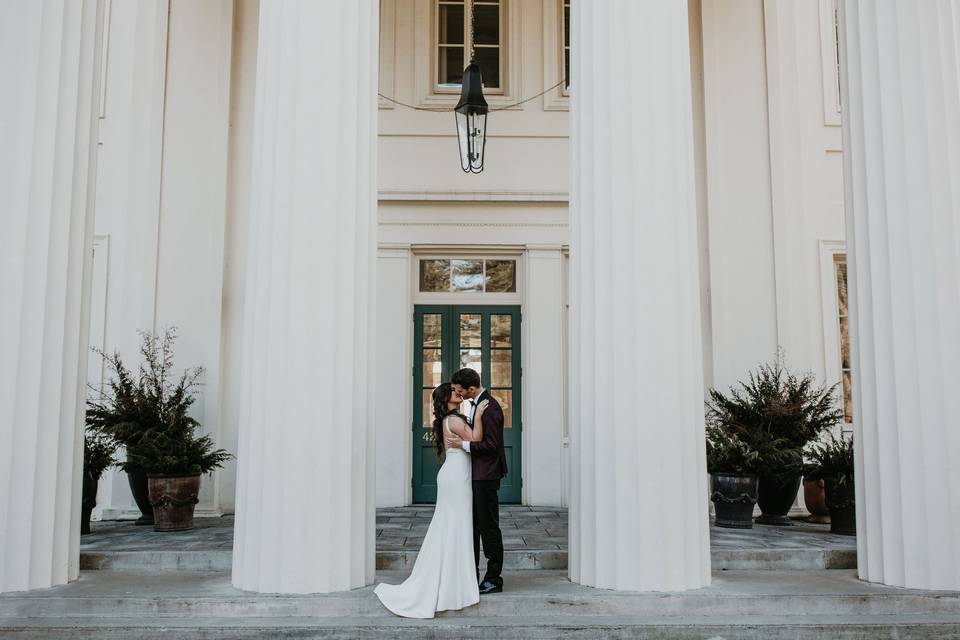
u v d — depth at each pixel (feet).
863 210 21.35
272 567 18.28
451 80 35.14
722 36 33.04
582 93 20.52
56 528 19.49
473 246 33.78
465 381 18.74
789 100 32.83
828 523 28.45
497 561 18.40
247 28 32.50
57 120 20.52
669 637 16.92
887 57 20.99
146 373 28.91
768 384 28.71
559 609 17.90
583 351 19.84
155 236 30.89
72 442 20.12
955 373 20.03
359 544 18.98
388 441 32.58
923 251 20.38
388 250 33.42
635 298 19.25
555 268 33.55
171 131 31.45
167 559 21.34
